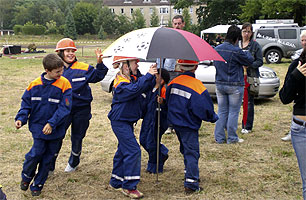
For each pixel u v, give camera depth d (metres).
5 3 114.31
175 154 5.52
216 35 20.48
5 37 61.31
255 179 4.56
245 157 5.36
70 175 4.68
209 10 40.19
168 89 4.07
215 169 4.89
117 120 3.91
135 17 83.81
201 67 9.10
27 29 74.69
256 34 19.73
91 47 38.94
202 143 6.07
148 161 4.78
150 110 4.51
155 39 3.61
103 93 11.32
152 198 4.02
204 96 3.92
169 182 4.47
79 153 4.69
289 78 3.02
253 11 30.73
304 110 3.08
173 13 82.62
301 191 4.23
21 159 5.29
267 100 9.79
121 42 3.79
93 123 7.48
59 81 3.82
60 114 3.75
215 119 4.04
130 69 3.86
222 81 5.78
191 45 3.64
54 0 118.62
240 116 7.98
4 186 4.34
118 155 4.16
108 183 4.45
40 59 23.64
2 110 8.68
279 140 6.23
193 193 4.14
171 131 6.66
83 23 83.38
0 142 6.10
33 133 3.82
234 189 4.26
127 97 3.79
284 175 4.67
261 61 6.11
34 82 3.80
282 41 19.31
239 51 5.60
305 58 3.00
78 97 4.30
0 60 22.78
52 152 3.94
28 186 4.07
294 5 27.73
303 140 3.10
